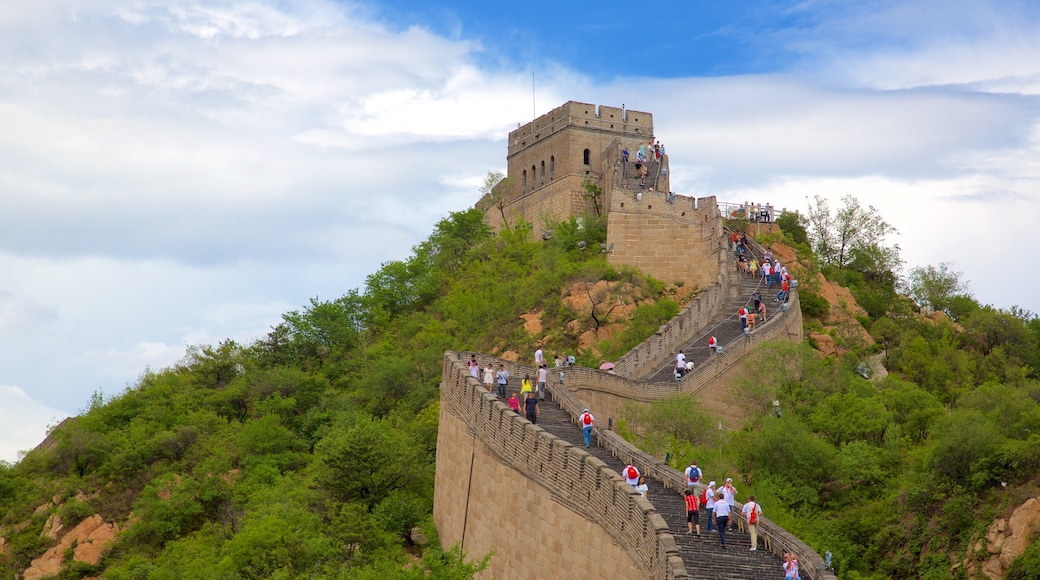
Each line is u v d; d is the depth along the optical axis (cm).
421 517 6556
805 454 6762
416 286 12525
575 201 12619
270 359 11256
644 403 7050
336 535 6106
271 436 9188
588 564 4541
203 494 8544
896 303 11462
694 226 10450
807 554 3928
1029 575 5581
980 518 6053
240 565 6059
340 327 11600
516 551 5234
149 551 8250
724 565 3994
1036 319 11019
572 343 9294
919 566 6084
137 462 9481
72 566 8412
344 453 6806
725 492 4338
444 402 6644
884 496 6606
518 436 5344
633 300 9825
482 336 10012
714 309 8850
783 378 7781
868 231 12631
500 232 13012
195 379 10981
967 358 9700
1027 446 6166
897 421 7581
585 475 4666
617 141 12812
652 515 3988
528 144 13500
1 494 9569
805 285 10425
